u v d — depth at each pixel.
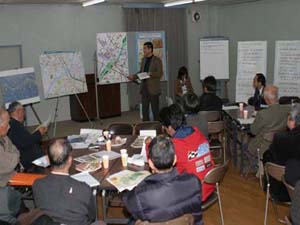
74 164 3.28
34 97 7.03
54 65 7.30
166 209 2.13
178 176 2.21
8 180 2.98
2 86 6.52
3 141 3.23
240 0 8.69
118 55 7.92
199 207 2.27
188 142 3.00
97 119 8.70
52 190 2.35
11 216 2.68
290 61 7.93
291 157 3.08
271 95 4.40
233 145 5.25
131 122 8.38
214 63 9.45
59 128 8.05
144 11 9.20
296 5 7.99
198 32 10.17
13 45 7.99
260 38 8.99
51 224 2.12
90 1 7.69
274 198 3.21
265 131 4.34
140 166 3.19
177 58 9.88
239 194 4.43
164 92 9.56
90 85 8.52
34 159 4.00
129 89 9.41
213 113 5.18
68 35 8.62
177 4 8.61
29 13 8.11
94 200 2.66
